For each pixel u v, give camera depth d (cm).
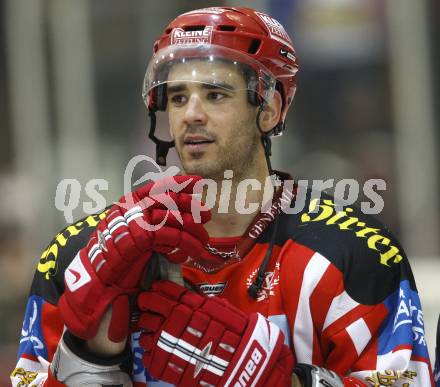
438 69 1759
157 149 716
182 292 619
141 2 1856
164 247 599
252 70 673
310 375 639
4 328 1609
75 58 1897
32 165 1931
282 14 1766
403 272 702
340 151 1769
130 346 657
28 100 1927
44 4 1895
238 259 684
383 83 1770
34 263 1852
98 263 604
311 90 1777
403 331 679
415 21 1755
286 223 702
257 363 618
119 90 1888
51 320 702
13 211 1909
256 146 693
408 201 1780
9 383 1442
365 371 668
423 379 683
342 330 670
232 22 679
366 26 1759
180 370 614
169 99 673
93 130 1903
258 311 673
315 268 673
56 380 634
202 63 660
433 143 1761
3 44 1916
